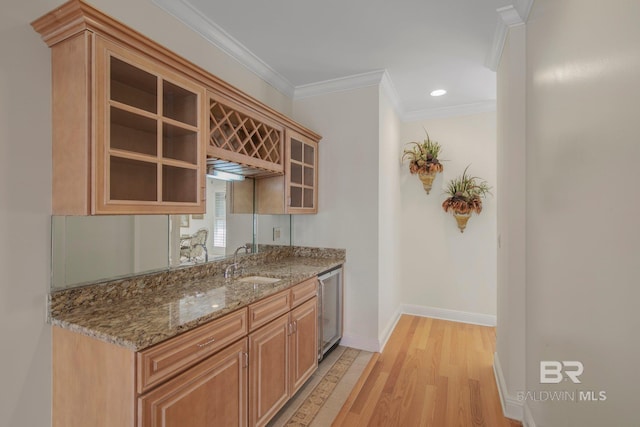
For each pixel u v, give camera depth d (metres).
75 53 1.23
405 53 2.49
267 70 2.73
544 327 1.55
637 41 0.81
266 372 1.76
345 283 2.97
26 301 1.27
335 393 2.20
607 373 0.98
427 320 3.71
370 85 2.87
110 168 1.29
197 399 1.31
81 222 1.46
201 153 1.67
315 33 2.23
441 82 3.01
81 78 1.22
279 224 3.03
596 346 1.04
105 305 1.50
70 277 1.42
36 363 1.29
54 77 1.30
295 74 2.86
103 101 1.23
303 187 2.81
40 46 1.30
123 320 1.28
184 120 1.66
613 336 0.94
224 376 1.46
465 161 3.66
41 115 1.30
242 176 2.55
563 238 1.32
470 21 2.06
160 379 1.16
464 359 2.71
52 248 1.35
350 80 2.91
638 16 0.80
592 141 1.07
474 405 2.07
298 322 2.11
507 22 1.96
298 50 2.45
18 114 1.25
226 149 1.91
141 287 1.70
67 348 1.28
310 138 2.92
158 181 1.47
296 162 2.71
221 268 2.33
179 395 1.23
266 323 1.78
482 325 3.55
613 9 0.93
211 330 1.38
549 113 1.49
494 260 3.55
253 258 2.66
